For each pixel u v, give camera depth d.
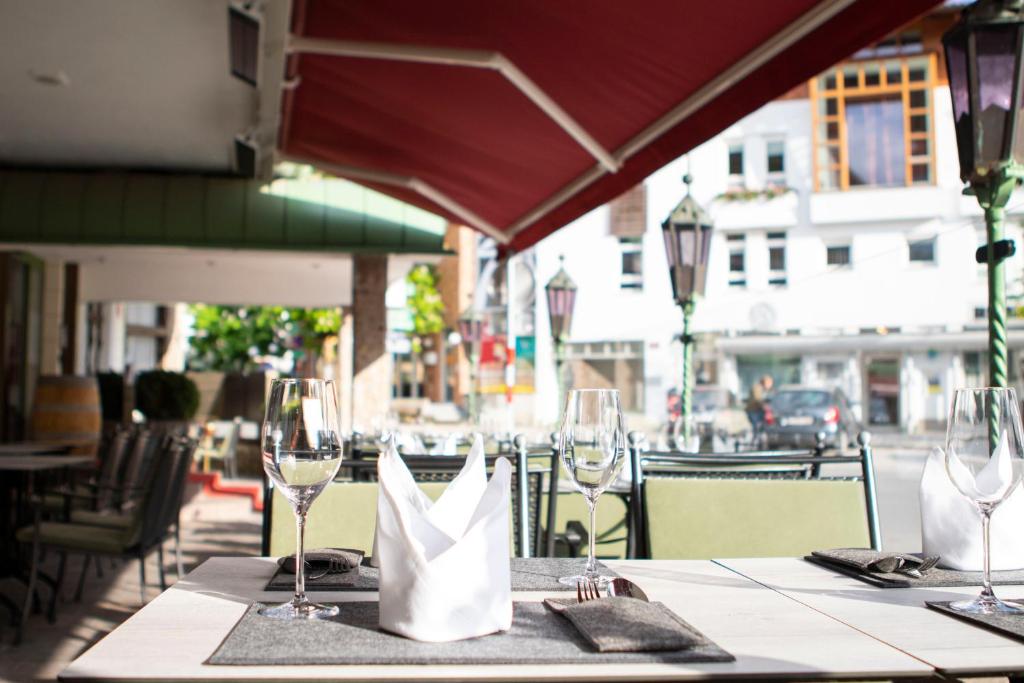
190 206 9.12
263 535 2.33
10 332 10.51
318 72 5.29
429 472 2.52
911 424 21.44
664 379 25.27
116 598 5.42
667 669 1.08
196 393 13.50
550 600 1.40
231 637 1.18
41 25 5.84
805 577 1.67
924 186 24.02
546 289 7.60
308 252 9.37
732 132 25.75
